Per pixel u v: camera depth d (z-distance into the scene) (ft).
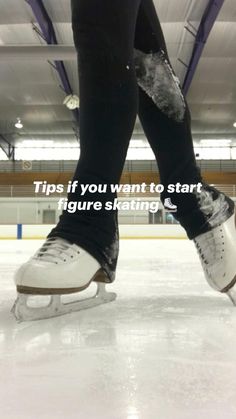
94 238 2.54
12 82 32.81
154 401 1.31
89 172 2.53
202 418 1.19
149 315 2.62
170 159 2.97
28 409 1.25
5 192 42.63
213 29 24.43
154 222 37.78
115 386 1.43
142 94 2.98
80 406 1.27
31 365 1.65
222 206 2.96
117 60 2.46
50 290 2.34
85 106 2.52
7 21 23.40
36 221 40.93
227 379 1.51
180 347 1.91
